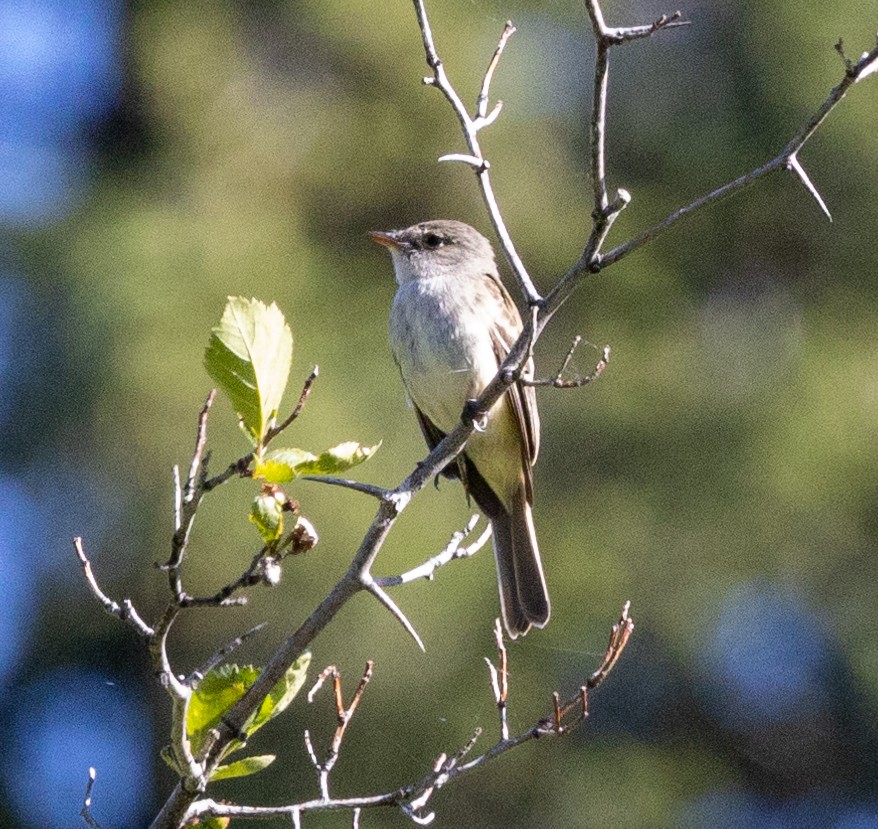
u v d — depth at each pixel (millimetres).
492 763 12992
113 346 13023
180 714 4297
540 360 14500
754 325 15008
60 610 13898
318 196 14453
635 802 13734
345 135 14289
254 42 14703
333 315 13641
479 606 12547
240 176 14258
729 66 15367
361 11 14047
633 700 14281
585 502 14031
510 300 8281
